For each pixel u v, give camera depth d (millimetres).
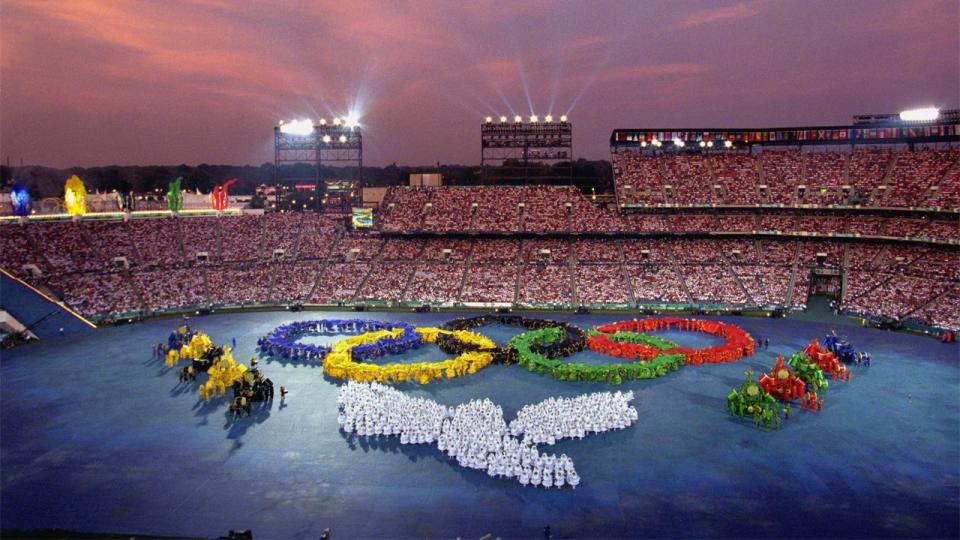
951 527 33906
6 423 49188
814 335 77688
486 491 38344
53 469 41281
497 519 35031
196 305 96000
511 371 62531
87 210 132500
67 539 32719
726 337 76625
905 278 91250
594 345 70000
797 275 98438
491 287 101500
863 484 38812
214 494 38000
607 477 40000
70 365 65438
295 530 33969
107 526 34344
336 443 45469
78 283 92500
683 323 81250
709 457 42781
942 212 96438
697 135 122875
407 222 117250
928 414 50344
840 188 109062
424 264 108312
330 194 161625
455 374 60531
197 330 81500
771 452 43469
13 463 42156
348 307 96875
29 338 76500
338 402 53000
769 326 83062
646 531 33688
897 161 110438
